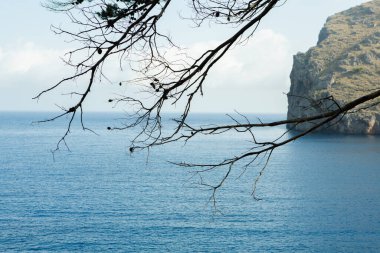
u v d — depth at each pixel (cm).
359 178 10344
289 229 5991
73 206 7300
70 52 536
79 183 9538
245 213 6850
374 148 16538
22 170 11419
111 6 551
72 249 5119
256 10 591
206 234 5738
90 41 538
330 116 612
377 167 12125
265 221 6397
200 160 13288
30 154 15125
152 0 557
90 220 6412
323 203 7638
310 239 5544
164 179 10175
